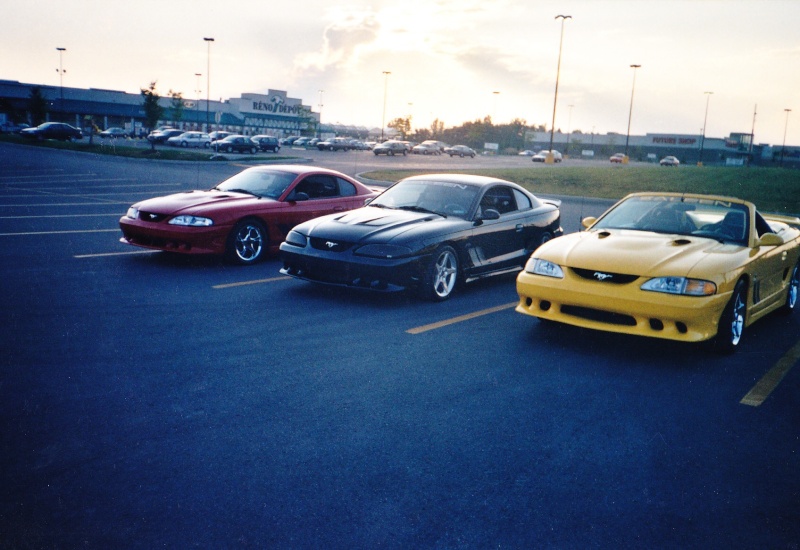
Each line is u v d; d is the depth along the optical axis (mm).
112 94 84562
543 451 3473
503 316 6492
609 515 2859
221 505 2816
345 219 7242
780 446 3643
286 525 2688
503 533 2689
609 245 5629
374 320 6105
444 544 2596
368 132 141500
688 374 4887
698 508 2945
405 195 8008
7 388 4031
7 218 11961
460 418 3877
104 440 3389
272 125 108938
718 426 3902
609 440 3645
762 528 2799
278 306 6473
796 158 122750
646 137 123562
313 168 9766
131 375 4352
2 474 3006
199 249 8148
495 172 32969
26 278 7160
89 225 11625
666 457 3455
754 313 5922
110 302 6281
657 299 4988
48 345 4891
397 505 2875
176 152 39219
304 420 3754
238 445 3398
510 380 4594
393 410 3959
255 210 8594
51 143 41812
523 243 8219
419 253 6660
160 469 3111
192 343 5117
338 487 3012
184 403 3928
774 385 4684
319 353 5023
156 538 2564
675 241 5684
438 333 5754
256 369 4590
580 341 5684
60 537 2545
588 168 40062
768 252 6082
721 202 6371
